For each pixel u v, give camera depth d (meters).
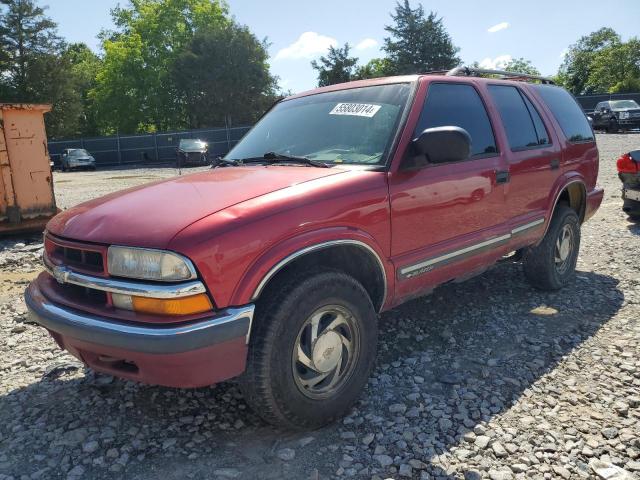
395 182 3.15
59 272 2.72
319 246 2.71
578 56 66.88
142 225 2.53
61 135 47.56
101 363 2.68
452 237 3.59
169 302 2.36
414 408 3.02
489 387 3.25
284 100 4.37
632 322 4.19
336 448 2.69
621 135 24.52
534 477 2.43
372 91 3.71
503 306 4.64
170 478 2.49
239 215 2.53
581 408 2.99
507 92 4.44
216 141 36.06
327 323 2.82
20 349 3.98
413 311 4.57
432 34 48.31
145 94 48.12
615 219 8.12
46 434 2.86
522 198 4.26
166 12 48.97
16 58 44.31
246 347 2.52
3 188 8.10
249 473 2.52
